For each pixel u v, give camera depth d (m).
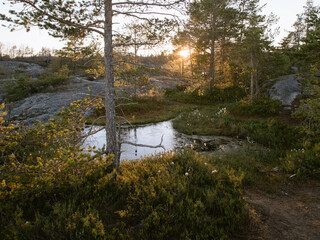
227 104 21.22
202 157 7.23
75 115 5.60
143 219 3.68
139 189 4.50
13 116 17.11
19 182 4.10
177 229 3.46
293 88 18.89
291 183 5.85
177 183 4.85
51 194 4.33
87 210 3.74
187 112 19.70
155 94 23.47
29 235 3.10
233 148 10.09
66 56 5.64
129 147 10.70
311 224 3.94
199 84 21.89
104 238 3.09
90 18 5.25
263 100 18.08
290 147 9.29
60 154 4.57
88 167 4.98
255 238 3.43
